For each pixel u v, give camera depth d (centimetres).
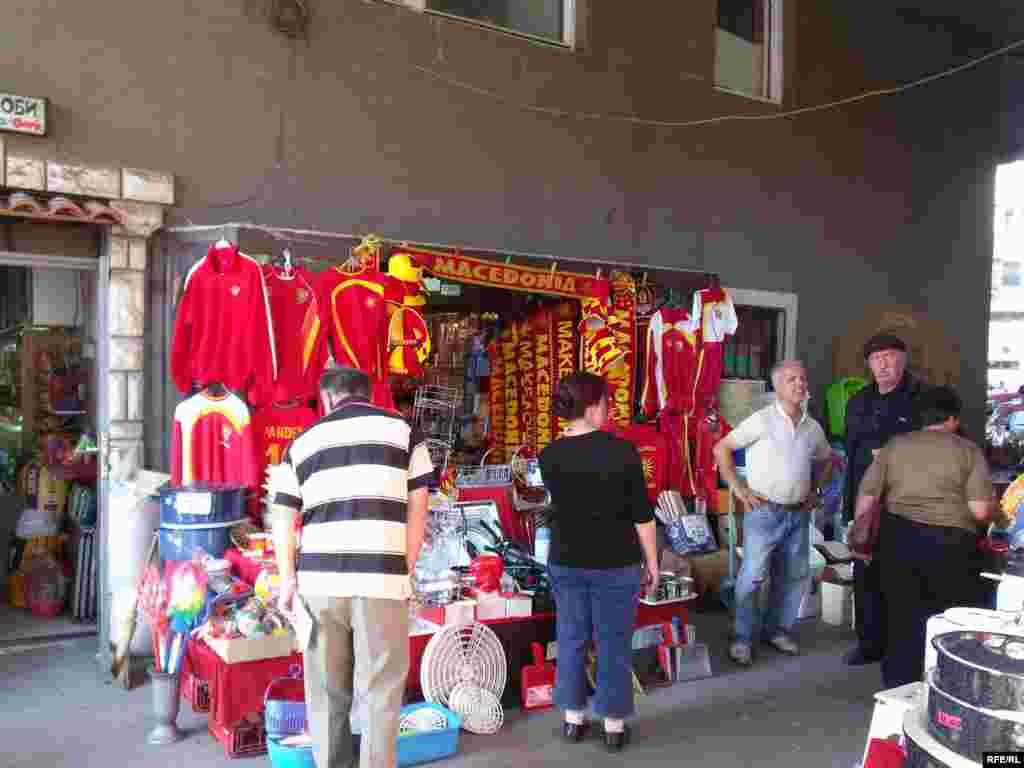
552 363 712
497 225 686
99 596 516
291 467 359
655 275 708
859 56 930
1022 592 363
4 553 614
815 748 437
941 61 1018
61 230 521
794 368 562
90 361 563
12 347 586
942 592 475
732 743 441
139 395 534
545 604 498
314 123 600
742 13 860
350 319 553
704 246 812
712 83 812
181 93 550
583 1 727
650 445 706
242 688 411
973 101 1063
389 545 349
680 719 470
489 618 475
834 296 924
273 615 419
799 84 878
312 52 598
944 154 1030
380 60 626
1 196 493
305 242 553
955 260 1052
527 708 476
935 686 256
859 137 938
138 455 533
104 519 518
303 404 549
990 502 470
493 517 565
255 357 525
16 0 498
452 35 659
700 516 711
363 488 350
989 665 242
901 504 484
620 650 427
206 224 561
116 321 525
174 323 529
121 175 523
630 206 760
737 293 835
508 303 732
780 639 588
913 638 479
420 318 582
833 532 768
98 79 523
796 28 873
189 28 552
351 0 612
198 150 557
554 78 712
